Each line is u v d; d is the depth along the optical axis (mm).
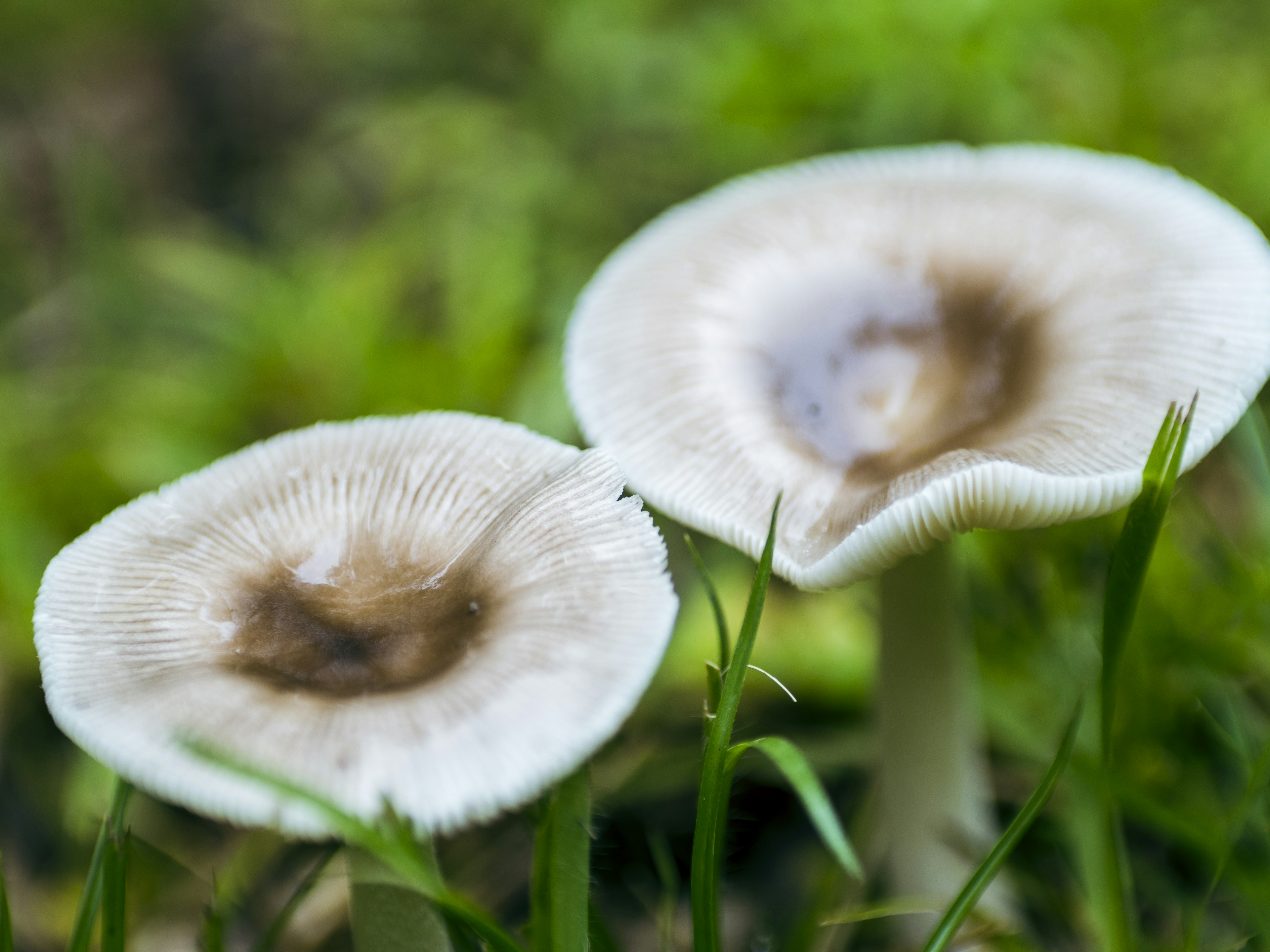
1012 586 342
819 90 396
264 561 285
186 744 264
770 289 316
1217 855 294
